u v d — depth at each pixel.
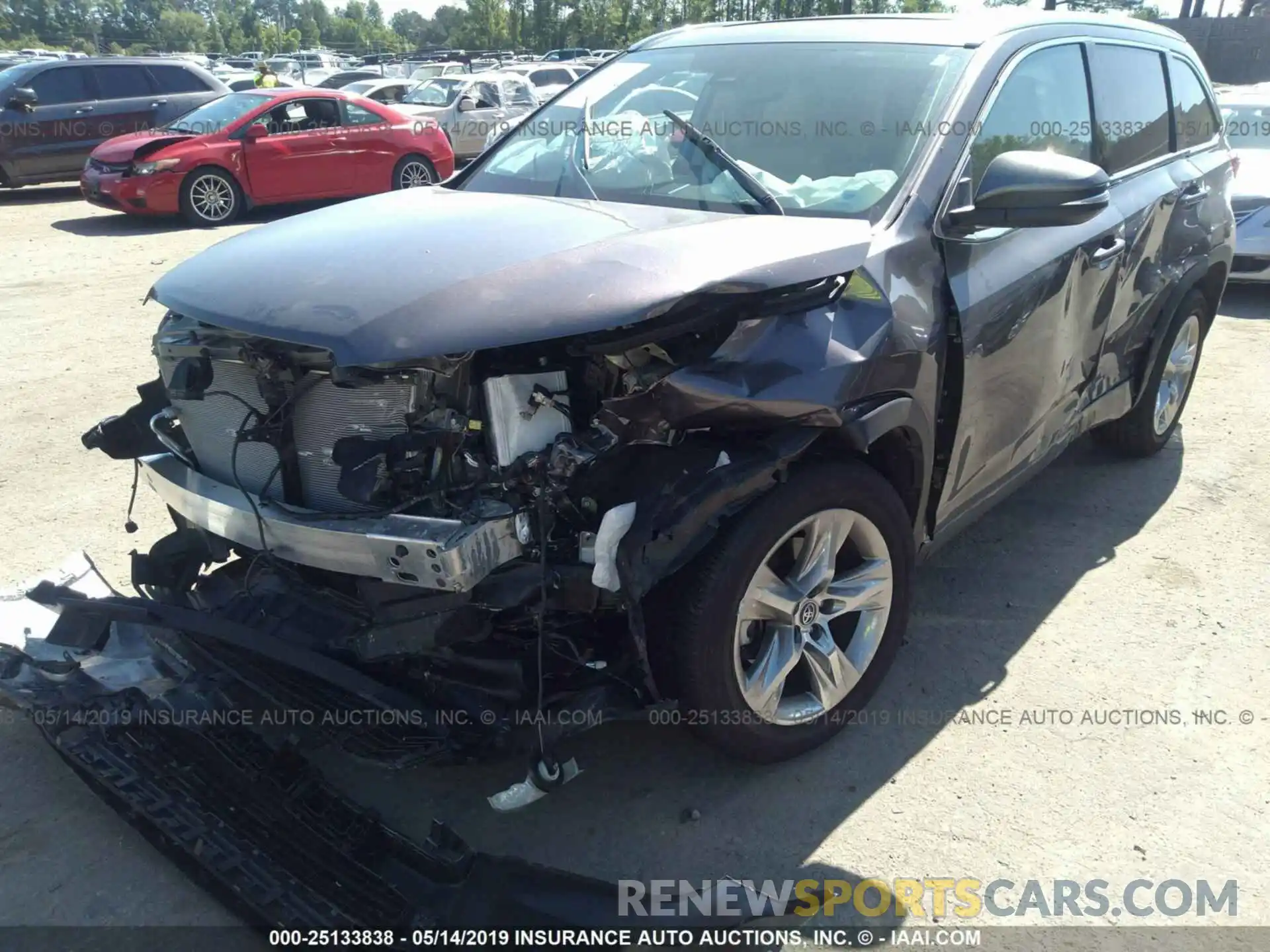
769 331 2.46
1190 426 5.55
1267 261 8.02
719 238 2.60
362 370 2.29
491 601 2.29
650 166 3.28
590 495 2.36
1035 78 3.52
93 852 2.62
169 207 11.74
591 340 2.31
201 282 2.64
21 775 2.89
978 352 3.01
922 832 2.70
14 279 8.88
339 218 3.04
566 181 3.36
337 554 2.35
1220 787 2.86
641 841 2.66
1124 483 4.80
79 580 3.20
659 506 2.30
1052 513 4.50
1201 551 4.16
